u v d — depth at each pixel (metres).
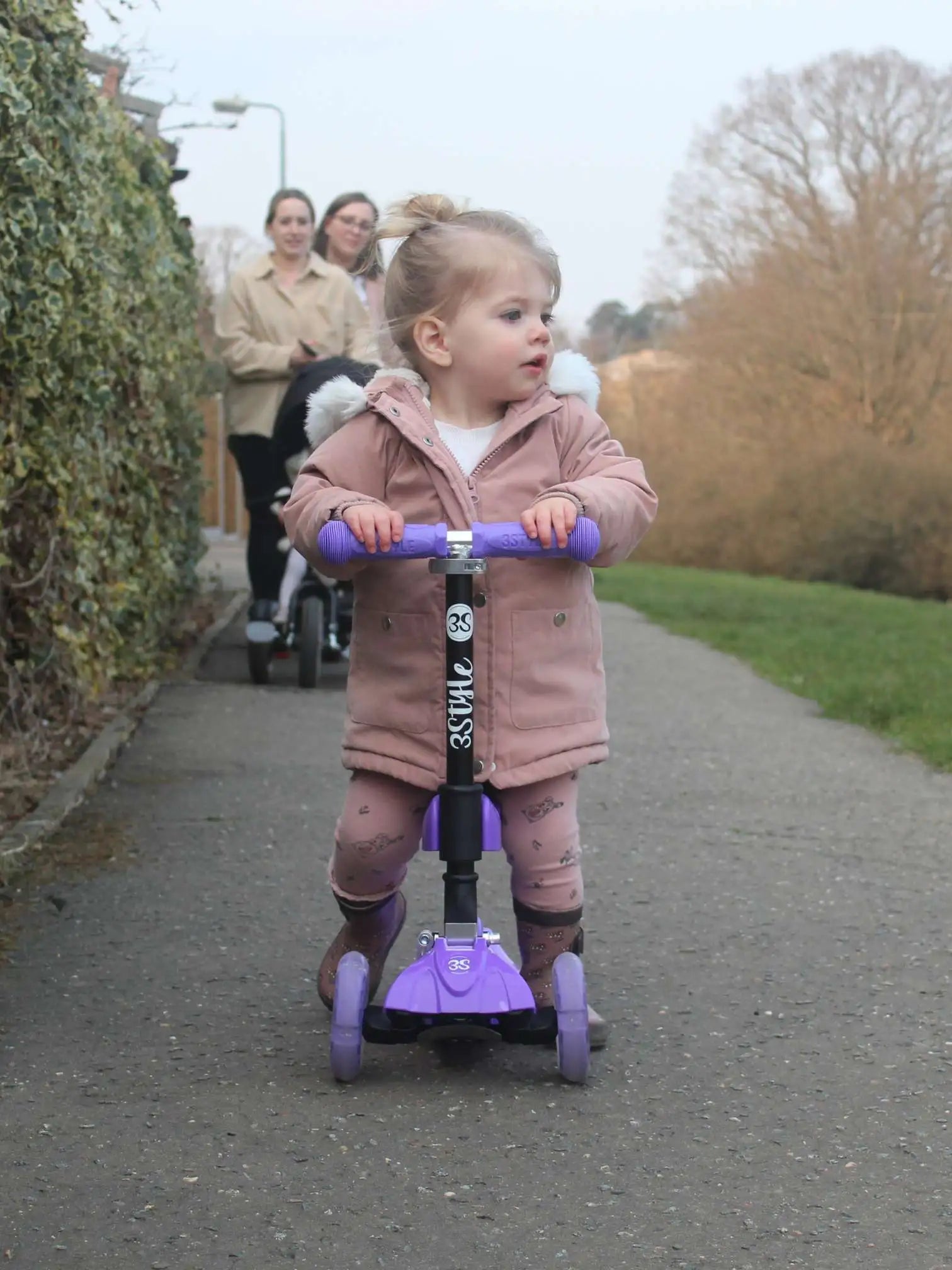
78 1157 2.86
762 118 34.06
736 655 11.43
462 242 3.26
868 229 33.38
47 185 5.05
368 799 3.32
